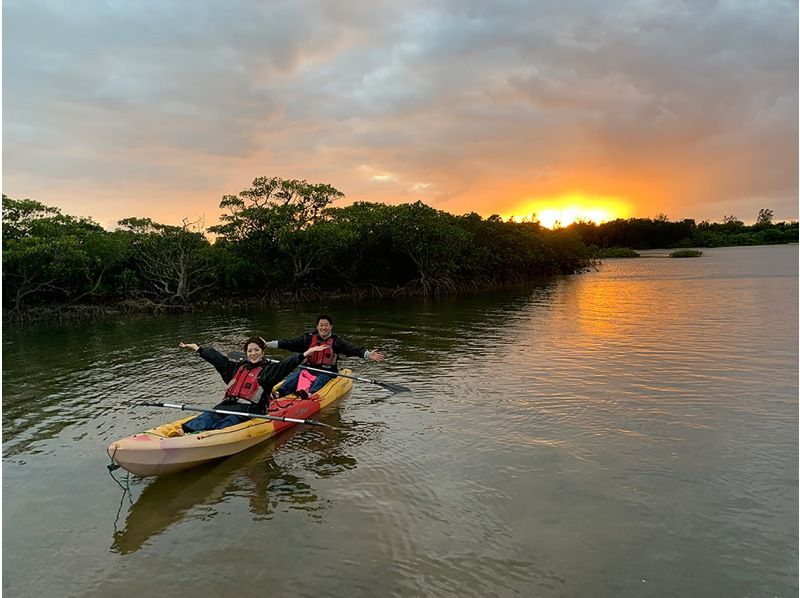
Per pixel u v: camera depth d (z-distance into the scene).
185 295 30.20
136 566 5.22
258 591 4.80
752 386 10.41
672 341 15.13
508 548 5.37
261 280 34.97
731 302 24.05
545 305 26.55
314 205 35.88
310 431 8.58
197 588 4.88
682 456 7.36
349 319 23.62
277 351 16.78
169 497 6.56
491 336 17.39
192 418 8.09
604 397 9.99
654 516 5.89
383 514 6.05
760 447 7.59
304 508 6.22
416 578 4.94
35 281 28.14
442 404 9.88
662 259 77.38
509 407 9.59
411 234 35.03
